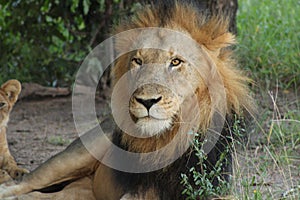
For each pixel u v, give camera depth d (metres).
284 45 18.58
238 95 9.31
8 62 19.38
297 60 18.00
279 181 10.70
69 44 19.28
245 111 9.62
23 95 18.97
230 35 8.98
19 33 19.62
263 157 10.70
